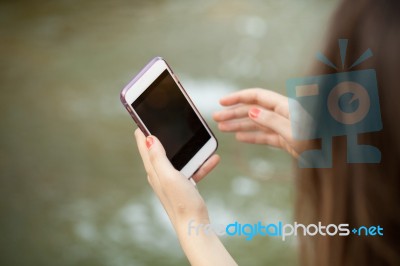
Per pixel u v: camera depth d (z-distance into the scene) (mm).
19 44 5426
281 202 3180
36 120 4176
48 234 3162
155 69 1441
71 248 3049
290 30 5055
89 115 4172
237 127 1459
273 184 3305
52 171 3639
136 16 5715
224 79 4430
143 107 1432
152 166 1107
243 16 5406
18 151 3854
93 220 3232
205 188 3342
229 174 3416
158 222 3180
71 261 2969
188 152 1447
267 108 1368
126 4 6012
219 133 3725
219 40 5035
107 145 3832
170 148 1438
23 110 4316
